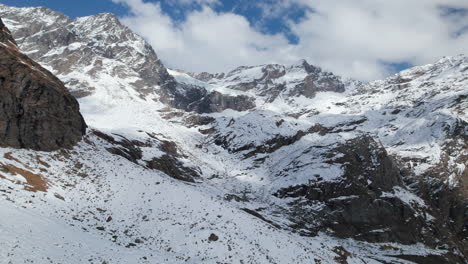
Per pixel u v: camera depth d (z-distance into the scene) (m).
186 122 152.88
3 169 40.78
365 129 152.88
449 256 88.38
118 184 50.56
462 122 125.69
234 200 84.38
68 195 43.25
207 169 109.62
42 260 26.94
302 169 96.06
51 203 39.47
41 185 42.03
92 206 43.16
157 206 47.28
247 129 134.62
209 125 151.75
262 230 50.38
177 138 129.00
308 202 86.50
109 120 127.00
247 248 42.62
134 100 167.12
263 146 123.31
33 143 49.91
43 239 30.19
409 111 165.00
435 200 103.25
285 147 122.62
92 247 32.59
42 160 47.97
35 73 55.19
